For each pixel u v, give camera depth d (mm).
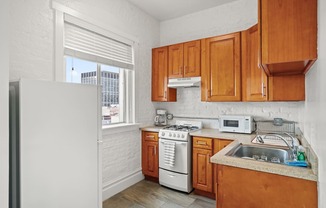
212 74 2793
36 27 1830
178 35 3510
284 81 2088
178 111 3502
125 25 2871
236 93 2605
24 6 1750
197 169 2648
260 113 2785
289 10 1192
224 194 1488
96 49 2453
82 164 1479
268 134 2457
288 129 2504
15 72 1694
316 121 1220
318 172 1148
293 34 1182
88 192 1523
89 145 1536
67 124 1382
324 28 968
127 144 2926
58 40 1989
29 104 1182
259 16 1266
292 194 1260
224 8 3068
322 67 1021
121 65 2824
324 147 1003
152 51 3432
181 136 2701
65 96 1375
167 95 3260
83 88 1502
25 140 1158
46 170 1256
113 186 2652
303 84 2002
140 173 3160
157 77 3375
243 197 1419
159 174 2936
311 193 1207
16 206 1170
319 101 1119
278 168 1288
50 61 1931
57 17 1985
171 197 2600
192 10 3254
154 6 3105
